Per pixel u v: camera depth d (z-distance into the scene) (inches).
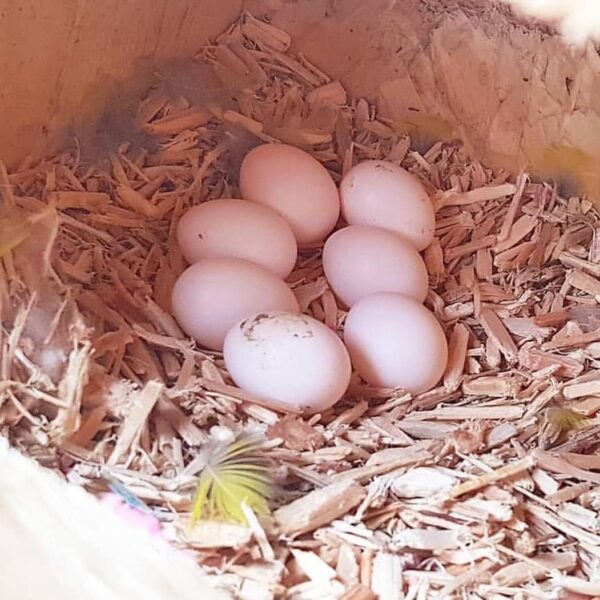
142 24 6.5
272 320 5.1
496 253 6.7
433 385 5.6
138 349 5.3
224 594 4.0
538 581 4.4
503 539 4.6
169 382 5.3
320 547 4.4
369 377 5.5
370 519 4.7
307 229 6.1
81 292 5.4
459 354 5.9
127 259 5.9
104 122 6.4
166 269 5.9
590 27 6.3
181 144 6.7
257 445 4.8
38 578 4.0
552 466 5.0
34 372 4.5
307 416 5.2
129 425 4.7
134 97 6.7
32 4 5.4
